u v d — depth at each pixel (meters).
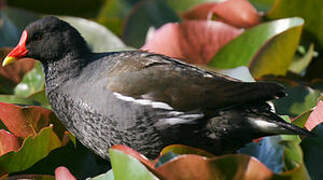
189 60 12.62
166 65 10.25
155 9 14.68
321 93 11.03
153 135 10.08
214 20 13.78
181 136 10.00
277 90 9.62
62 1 16.30
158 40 12.95
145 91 10.02
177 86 9.98
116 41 13.45
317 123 10.16
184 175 8.51
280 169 9.40
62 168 8.91
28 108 10.58
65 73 10.79
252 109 9.82
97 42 13.48
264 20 13.55
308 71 13.26
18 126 10.76
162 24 14.57
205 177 8.54
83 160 10.40
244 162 8.38
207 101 9.83
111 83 10.20
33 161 10.07
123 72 10.26
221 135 9.93
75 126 10.59
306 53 13.19
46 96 11.06
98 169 10.35
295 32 11.89
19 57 11.05
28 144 9.83
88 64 10.75
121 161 8.67
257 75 12.37
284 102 11.09
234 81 9.98
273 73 12.47
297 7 13.10
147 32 14.41
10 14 14.17
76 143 10.69
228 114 9.82
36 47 10.98
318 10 12.95
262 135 9.88
